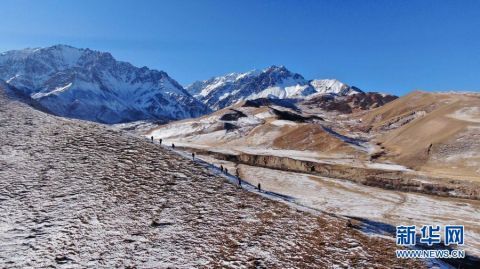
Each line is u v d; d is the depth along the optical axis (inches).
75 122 2146.9
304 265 864.9
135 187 1300.4
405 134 3853.3
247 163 3307.1
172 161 1627.7
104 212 1090.1
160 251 897.5
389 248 988.6
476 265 1237.1
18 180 1280.8
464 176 2551.7
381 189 2495.1
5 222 992.9
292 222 1124.5
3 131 1811.0
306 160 3255.4
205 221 1088.2
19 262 808.3
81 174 1374.3
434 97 6131.9
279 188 2316.7
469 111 3745.1
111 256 860.0
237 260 873.5
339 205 1972.2
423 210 1972.2
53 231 959.0
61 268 796.6
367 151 3695.9
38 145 1656.0
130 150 1710.1
